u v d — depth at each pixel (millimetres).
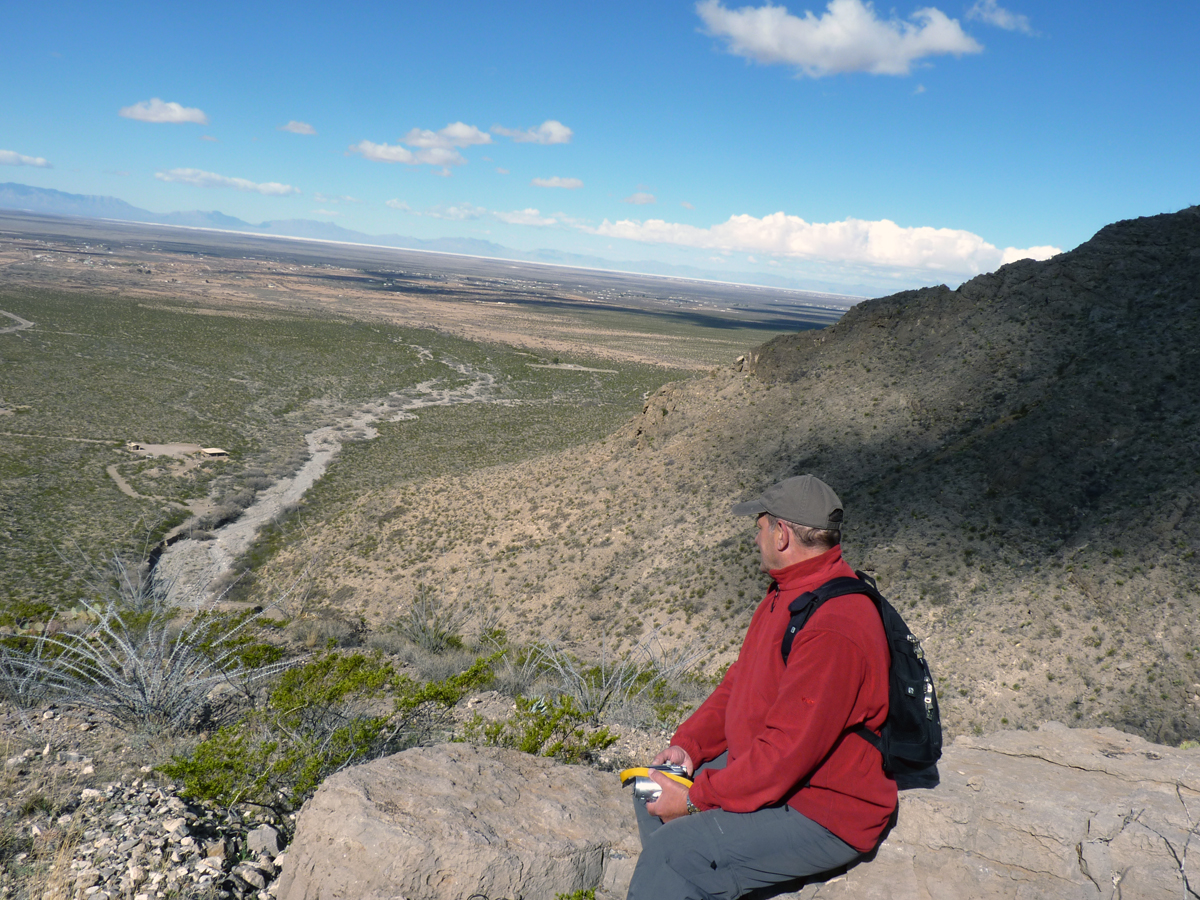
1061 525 23906
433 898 3035
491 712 8656
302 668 7828
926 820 2996
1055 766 3527
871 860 2918
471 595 33281
